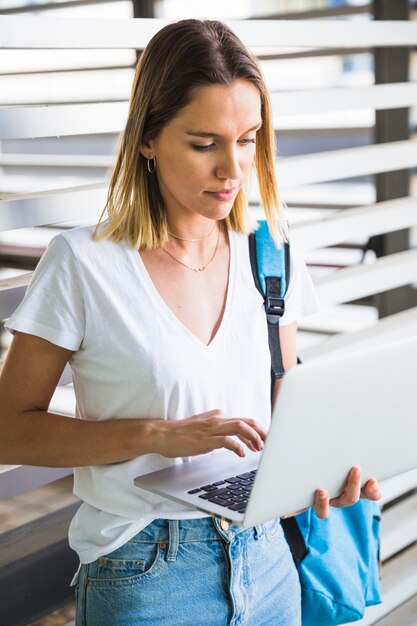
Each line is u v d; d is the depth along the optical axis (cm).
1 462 150
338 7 336
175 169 150
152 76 150
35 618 216
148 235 152
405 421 149
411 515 314
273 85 357
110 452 147
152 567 152
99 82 379
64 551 221
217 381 156
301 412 132
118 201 155
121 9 361
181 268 157
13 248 429
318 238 272
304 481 139
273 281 167
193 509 154
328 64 342
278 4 349
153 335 150
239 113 146
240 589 157
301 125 364
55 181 414
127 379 150
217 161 148
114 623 153
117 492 153
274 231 169
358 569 196
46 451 148
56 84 396
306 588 187
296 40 256
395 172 330
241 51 149
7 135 184
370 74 333
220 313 160
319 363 132
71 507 237
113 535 154
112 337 148
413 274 307
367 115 343
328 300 273
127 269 151
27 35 187
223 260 164
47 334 146
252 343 161
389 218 300
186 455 145
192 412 154
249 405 162
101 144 399
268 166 165
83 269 147
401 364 143
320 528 191
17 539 220
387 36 288
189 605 154
